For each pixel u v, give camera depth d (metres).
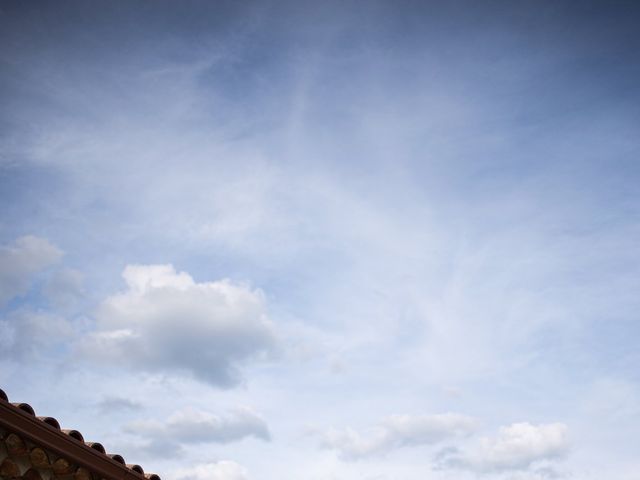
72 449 7.18
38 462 7.01
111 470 7.75
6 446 6.71
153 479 8.48
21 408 6.75
